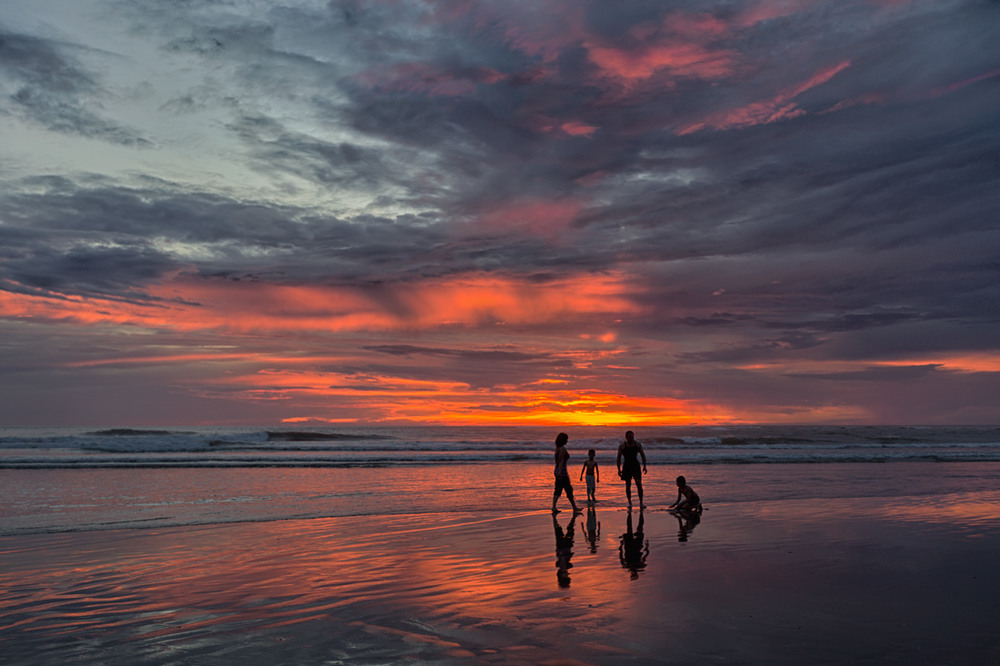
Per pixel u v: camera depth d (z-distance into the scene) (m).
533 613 5.48
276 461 25.86
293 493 16.16
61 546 9.11
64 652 4.64
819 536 9.65
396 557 8.24
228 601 6.05
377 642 4.73
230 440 41.97
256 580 6.95
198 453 32.28
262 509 13.27
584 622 5.18
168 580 6.97
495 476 21.11
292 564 7.80
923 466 25.70
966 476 21.28
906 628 4.95
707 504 13.98
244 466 24.12
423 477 20.67
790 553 8.30
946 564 7.52
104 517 12.07
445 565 7.70
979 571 7.12
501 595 6.17
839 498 15.01
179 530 10.55
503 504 14.26
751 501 14.51
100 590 6.53
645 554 8.33
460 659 4.32
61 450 33.41
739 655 4.33
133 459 25.83
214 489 16.88
